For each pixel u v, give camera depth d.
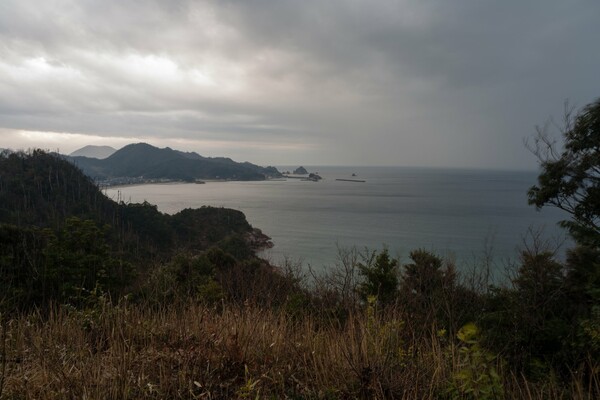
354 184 176.12
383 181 197.62
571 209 8.94
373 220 58.50
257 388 2.02
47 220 37.91
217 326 2.68
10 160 49.81
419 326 3.17
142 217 45.31
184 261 10.49
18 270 6.95
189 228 46.09
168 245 40.16
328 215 67.12
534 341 3.93
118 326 2.51
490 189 130.25
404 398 1.88
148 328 2.60
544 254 5.29
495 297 4.89
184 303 3.30
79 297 3.47
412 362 2.19
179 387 1.97
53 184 47.94
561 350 3.57
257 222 58.94
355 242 37.38
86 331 2.66
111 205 48.47
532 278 4.94
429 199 95.19
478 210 67.31
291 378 2.18
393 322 2.48
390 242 34.97
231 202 95.38
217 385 2.06
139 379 1.96
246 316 2.96
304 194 119.19
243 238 38.78
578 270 5.77
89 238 8.98
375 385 1.94
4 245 8.24
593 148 8.65
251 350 2.40
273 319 3.08
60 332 2.58
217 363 2.25
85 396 1.80
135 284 6.85
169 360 2.24
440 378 2.08
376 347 2.18
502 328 4.14
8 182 43.69
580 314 4.57
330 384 2.10
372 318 2.53
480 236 36.88
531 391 2.18
